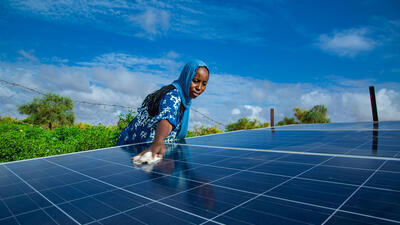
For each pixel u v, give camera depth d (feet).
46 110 131.75
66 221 4.29
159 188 5.91
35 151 22.82
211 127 80.18
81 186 6.37
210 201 4.92
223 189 5.64
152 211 4.54
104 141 28.19
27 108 132.67
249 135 19.11
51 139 27.94
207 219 4.09
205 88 16.88
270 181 6.11
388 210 4.10
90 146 26.86
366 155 8.61
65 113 138.62
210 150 11.68
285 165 7.78
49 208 4.94
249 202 4.77
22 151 22.43
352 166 7.17
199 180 6.48
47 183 6.79
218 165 8.23
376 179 5.82
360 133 16.28
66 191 6.00
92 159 10.28
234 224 3.86
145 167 8.43
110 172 7.84
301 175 6.51
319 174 6.53
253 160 8.81
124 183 6.49
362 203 4.45
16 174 7.93
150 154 9.56
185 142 15.69
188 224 3.94
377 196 4.75
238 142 14.47
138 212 4.53
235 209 4.45
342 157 8.50
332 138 14.24
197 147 12.96
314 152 9.77
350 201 4.57
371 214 3.99
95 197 5.47
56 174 7.81
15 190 6.24
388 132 15.97
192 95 16.55
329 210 4.23
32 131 30.01
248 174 6.89
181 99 16.48
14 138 23.38
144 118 17.13
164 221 4.10
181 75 16.67
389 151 9.16
